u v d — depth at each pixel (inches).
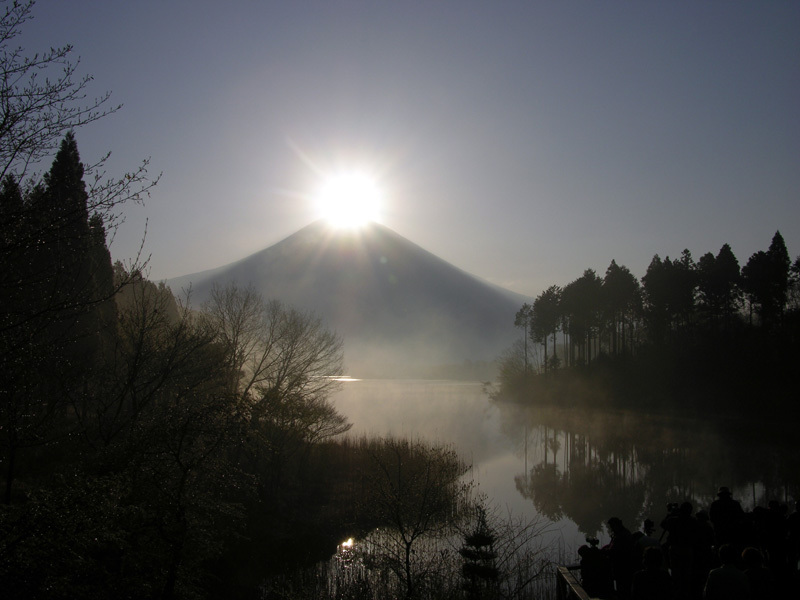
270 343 1347.2
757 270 3011.8
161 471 537.0
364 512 997.8
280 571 836.0
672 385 2972.4
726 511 510.9
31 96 365.7
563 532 984.3
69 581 424.5
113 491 475.8
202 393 713.6
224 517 805.2
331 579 791.1
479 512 775.1
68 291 456.1
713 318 3444.9
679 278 3243.1
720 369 2928.2
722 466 1644.9
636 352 3722.9
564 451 1943.9
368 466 1250.6
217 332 1013.8
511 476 1508.4
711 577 374.3
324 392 1416.1
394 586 695.7
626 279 3567.9
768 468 1604.3
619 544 472.7
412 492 762.8
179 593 530.9
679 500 1233.4
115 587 477.4
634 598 391.9
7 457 526.0
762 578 376.5
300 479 1322.6
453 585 653.3
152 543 514.6
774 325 3174.2
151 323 722.8
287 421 1234.6
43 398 573.9
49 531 408.5
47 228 370.6
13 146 364.2
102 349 750.5
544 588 698.2
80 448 669.9
